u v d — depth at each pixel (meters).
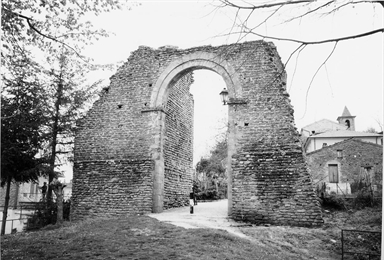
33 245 7.57
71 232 9.00
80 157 14.72
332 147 29.16
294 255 8.09
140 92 14.63
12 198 27.69
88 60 9.38
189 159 18.42
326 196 15.89
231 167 12.55
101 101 15.08
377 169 22.03
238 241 7.96
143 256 6.32
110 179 14.01
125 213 13.44
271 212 11.62
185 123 18.05
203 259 6.20
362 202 15.20
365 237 9.97
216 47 13.80
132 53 15.21
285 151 12.05
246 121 12.77
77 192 14.30
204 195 26.12
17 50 8.48
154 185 13.58
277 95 12.65
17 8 7.91
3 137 12.70
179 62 14.30
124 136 14.38
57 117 15.34
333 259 8.35
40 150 14.95
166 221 10.54
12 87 12.71
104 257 6.30
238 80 13.17
